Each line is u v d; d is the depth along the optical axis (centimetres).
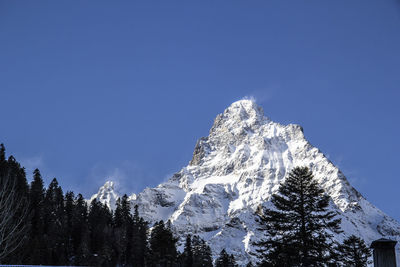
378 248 3284
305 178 6391
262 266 6475
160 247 15325
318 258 6178
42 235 17175
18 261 11519
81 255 17700
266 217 6469
